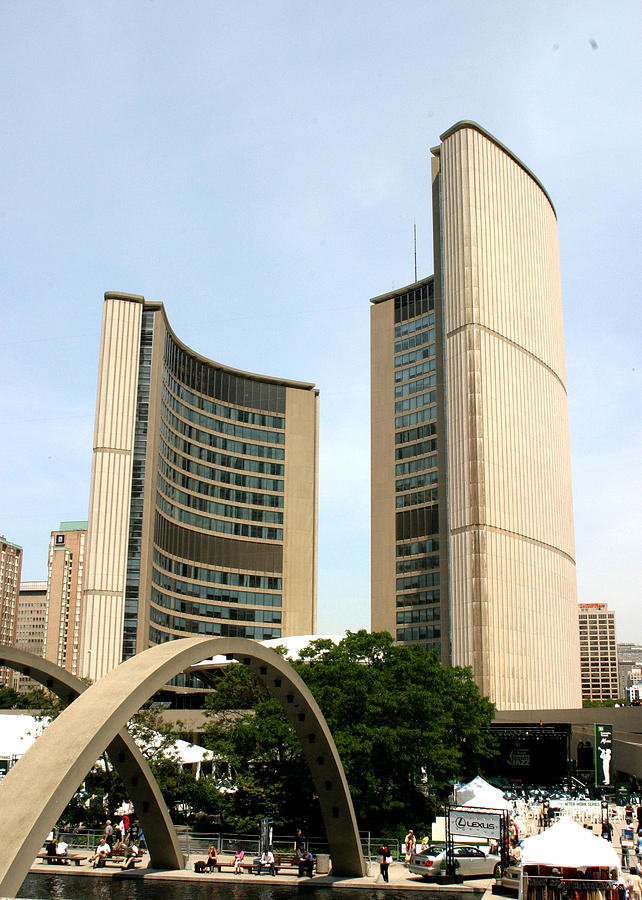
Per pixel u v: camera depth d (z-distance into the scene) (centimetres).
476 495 9819
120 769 3331
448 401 10362
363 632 5009
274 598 13138
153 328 10919
